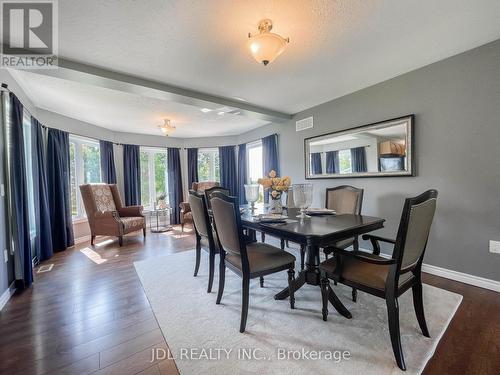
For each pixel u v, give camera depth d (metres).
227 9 1.60
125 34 1.84
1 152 2.18
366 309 1.83
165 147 5.92
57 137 3.73
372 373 1.23
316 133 3.70
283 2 1.55
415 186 2.58
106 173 4.85
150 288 2.28
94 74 2.32
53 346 1.49
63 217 3.65
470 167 2.21
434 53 2.23
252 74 2.57
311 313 1.80
